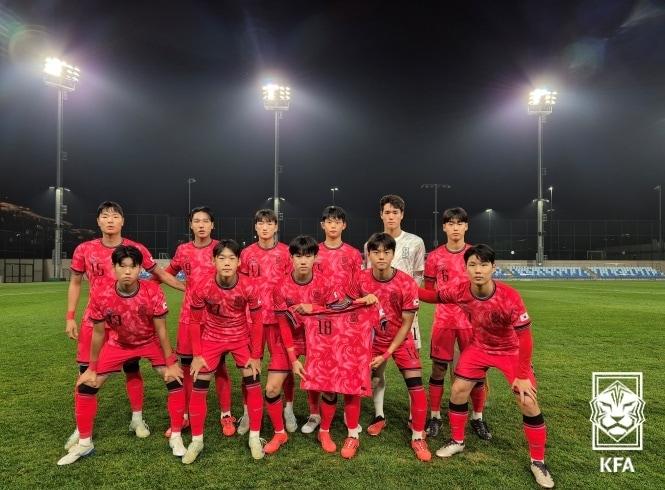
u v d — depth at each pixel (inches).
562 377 196.9
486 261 114.5
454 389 122.6
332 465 115.3
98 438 132.2
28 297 575.8
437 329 145.3
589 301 515.5
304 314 126.7
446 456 120.5
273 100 958.4
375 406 143.0
